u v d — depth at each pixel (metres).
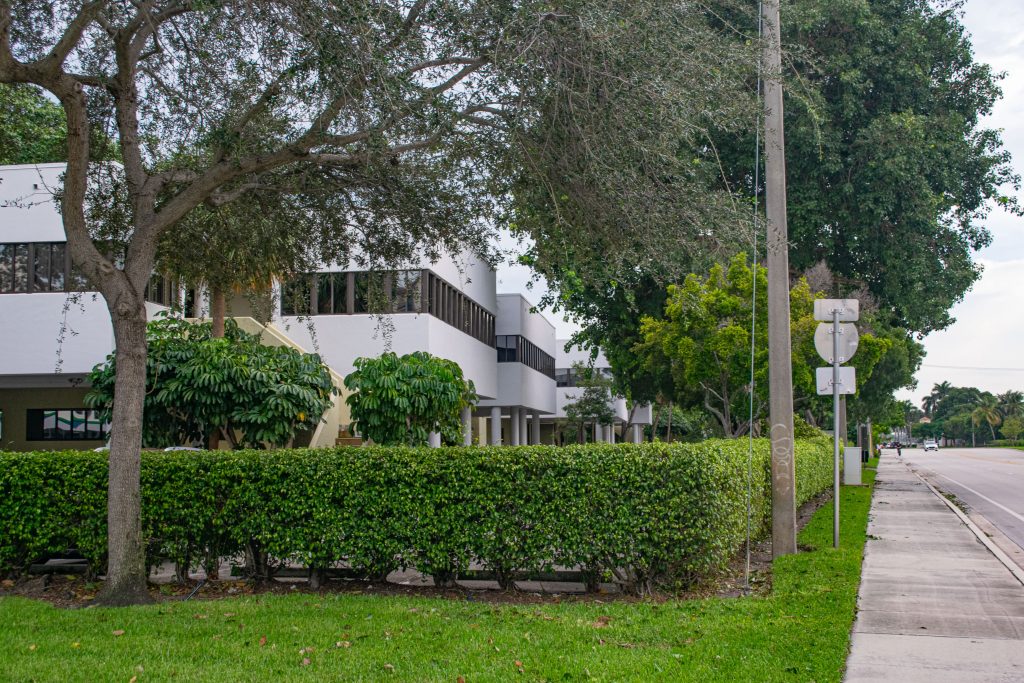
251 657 6.41
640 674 5.92
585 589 9.40
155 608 8.18
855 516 16.72
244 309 22.86
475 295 27.92
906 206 26.69
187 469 9.39
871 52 26.75
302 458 9.30
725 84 9.38
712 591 9.38
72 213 8.77
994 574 10.30
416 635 7.04
